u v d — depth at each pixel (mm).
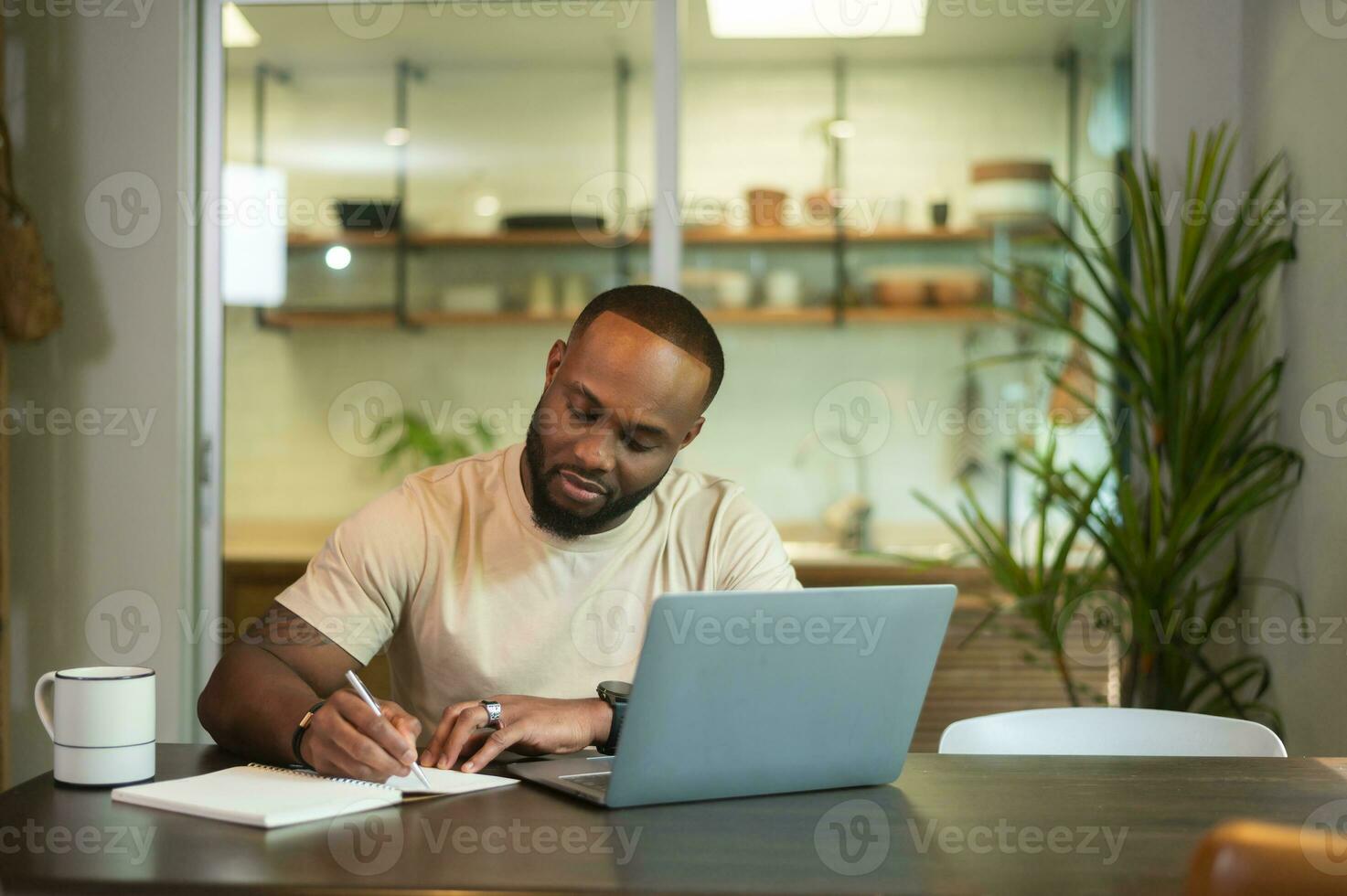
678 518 1734
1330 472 2471
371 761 1195
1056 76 3162
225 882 915
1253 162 2912
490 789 1212
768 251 3225
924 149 3199
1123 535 2678
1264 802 1211
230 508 3254
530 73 3230
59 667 3182
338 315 3258
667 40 3207
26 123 3195
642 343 1525
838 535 3197
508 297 3240
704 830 1082
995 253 3184
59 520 3188
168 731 3154
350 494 3254
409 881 922
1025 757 1437
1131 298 2750
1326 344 2484
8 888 921
